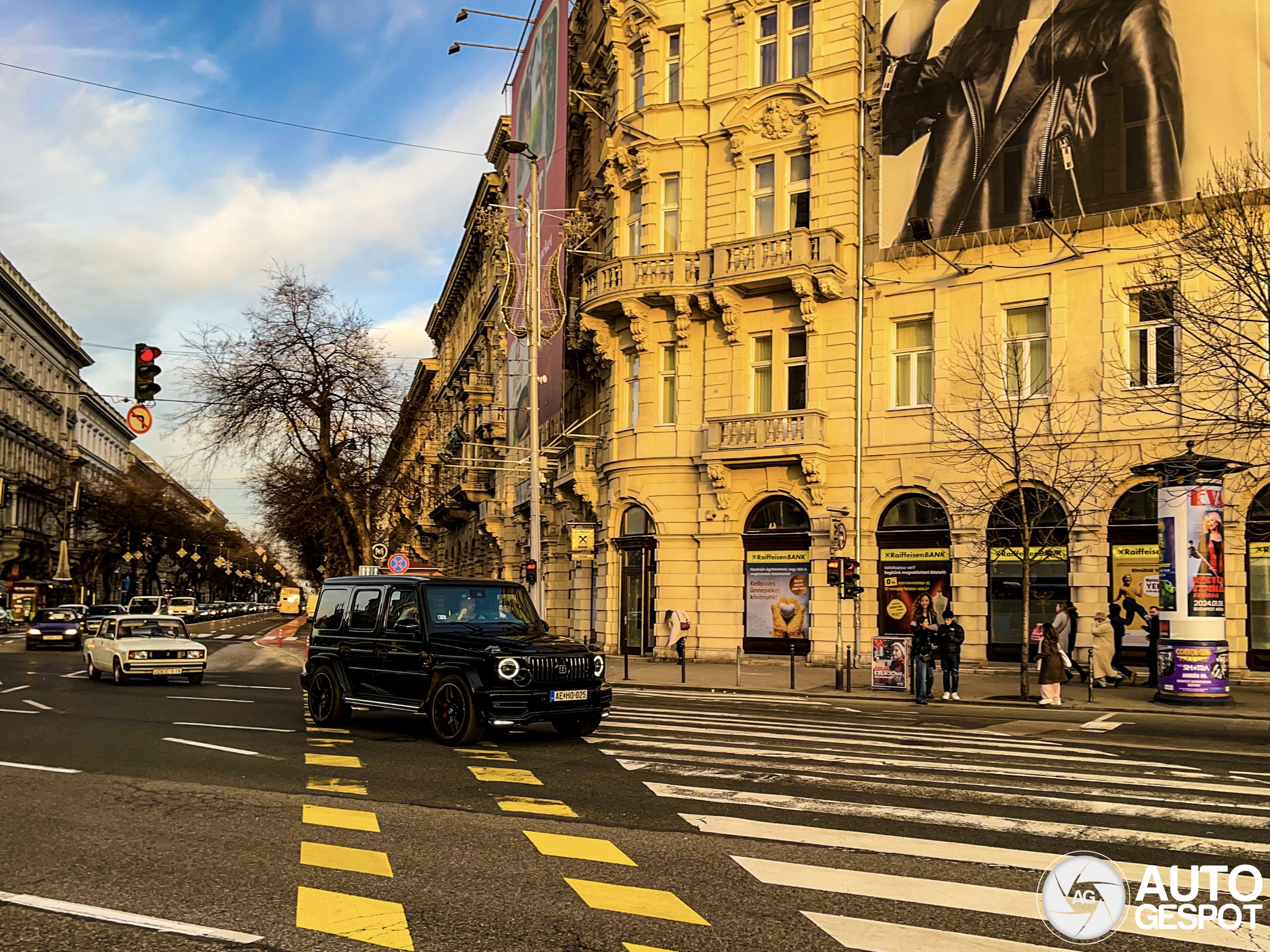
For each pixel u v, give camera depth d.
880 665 22.28
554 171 32.91
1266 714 17.67
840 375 28.34
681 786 9.86
